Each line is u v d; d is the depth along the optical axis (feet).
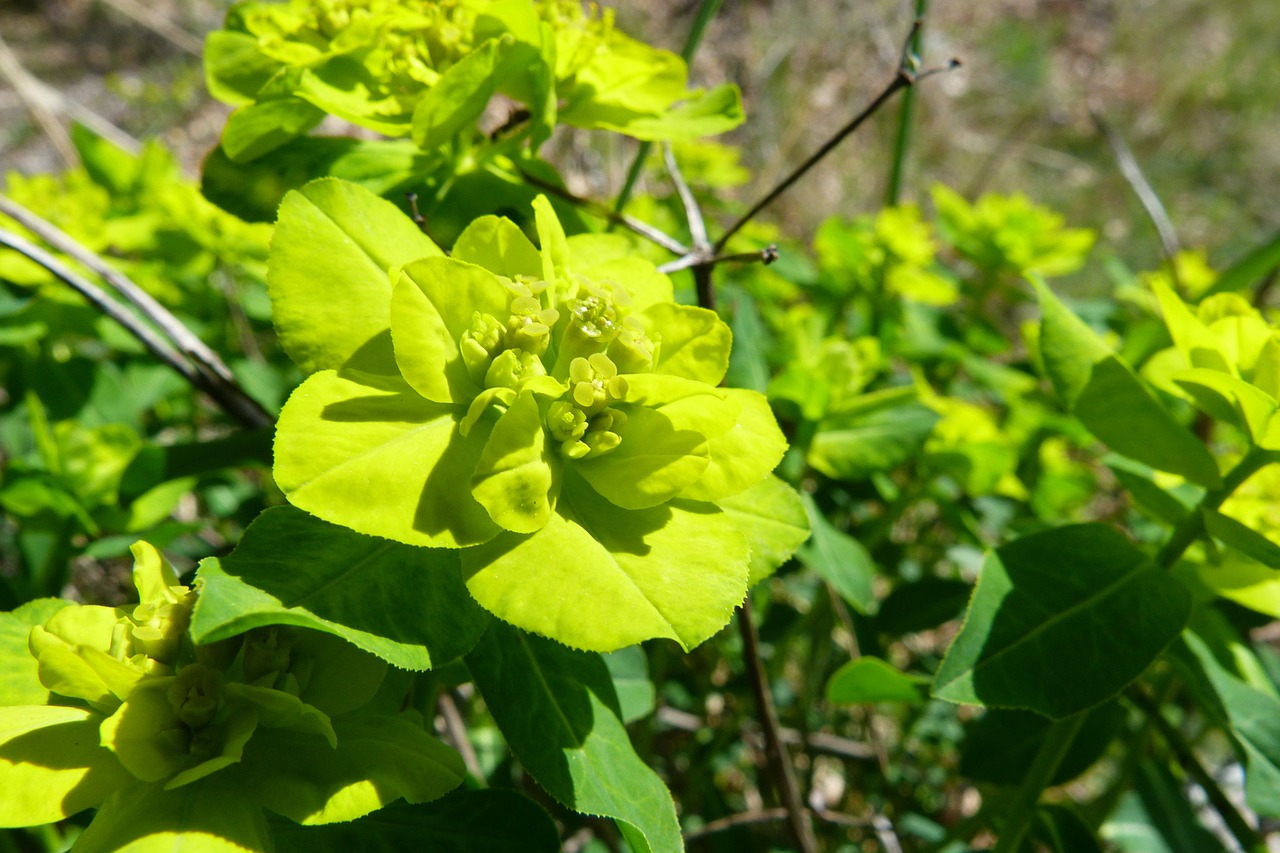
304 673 0.44
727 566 0.43
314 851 0.47
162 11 2.03
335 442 0.42
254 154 0.56
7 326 0.79
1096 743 0.71
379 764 0.43
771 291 1.05
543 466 0.42
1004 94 2.45
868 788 0.94
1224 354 0.55
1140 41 2.74
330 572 0.42
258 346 1.02
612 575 0.42
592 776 0.46
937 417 0.76
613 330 0.45
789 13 2.00
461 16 0.57
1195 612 0.64
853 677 0.62
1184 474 0.56
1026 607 0.55
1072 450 1.19
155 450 0.68
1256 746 0.58
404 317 0.43
